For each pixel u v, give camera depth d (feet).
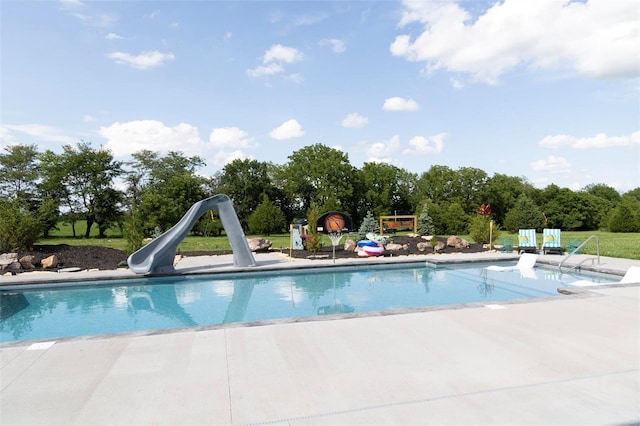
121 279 36.78
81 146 115.75
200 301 30.63
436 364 13.14
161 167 150.41
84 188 111.75
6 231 43.88
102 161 115.55
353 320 18.56
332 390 11.28
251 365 13.25
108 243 71.41
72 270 39.65
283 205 154.61
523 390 11.16
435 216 103.91
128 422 9.69
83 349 14.97
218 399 10.82
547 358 13.56
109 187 117.29
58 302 30.50
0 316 26.71
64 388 11.67
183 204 115.44
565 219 135.33
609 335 15.97
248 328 17.49
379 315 19.34
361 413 9.96
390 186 147.02
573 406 10.24
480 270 43.88
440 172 153.69
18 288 34.19
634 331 16.47
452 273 42.37
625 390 11.14
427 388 11.35
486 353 14.10
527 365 12.97
